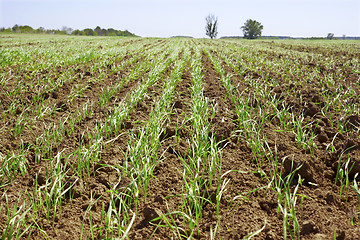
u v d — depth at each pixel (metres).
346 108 5.50
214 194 2.97
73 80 8.21
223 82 7.95
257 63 12.74
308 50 22.28
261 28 95.62
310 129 4.41
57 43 24.77
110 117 4.69
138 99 6.05
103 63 11.17
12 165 3.45
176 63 12.00
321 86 7.67
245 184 3.16
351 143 3.57
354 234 2.31
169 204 2.90
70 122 5.08
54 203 2.72
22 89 6.98
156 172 3.52
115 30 94.25
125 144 4.25
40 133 4.64
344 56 16.88
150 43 30.84
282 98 6.40
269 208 2.78
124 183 3.17
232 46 27.11
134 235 2.51
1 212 2.73
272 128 4.66
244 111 4.93
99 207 2.89
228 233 2.46
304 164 3.19
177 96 6.74
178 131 4.55
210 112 5.47
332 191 3.03
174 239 2.45
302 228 2.42
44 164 3.64
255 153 3.75
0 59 10.67
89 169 3.53
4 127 4.65
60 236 2.48
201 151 3.62
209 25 80.12
